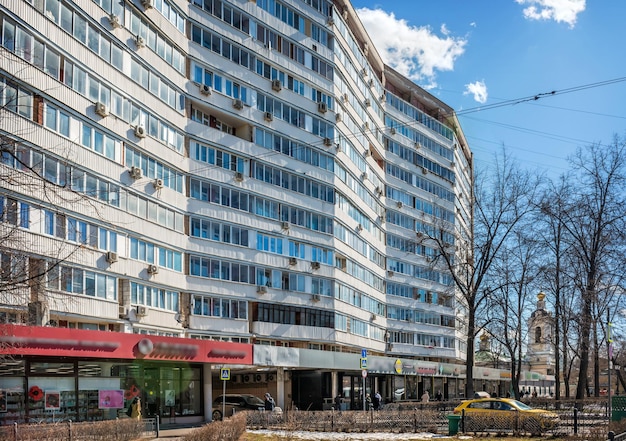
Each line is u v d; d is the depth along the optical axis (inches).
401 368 2230.6
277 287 1747.0
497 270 1798.7
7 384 971.9
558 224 1701.5
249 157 1692.9
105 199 1234.0
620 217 1582.2
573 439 908.0
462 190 3216.0
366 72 2308.1
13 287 683.4
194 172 1542.8
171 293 1444.4
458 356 2977.4
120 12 1298.0
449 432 1055.0
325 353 1764.3
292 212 1815.9
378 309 2384.4
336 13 2030.0
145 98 1375.5
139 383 1209.4
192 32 1567.4
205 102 1581.0
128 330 1278.3
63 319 1160.2
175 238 1466.5
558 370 1957.4
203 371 1373.0
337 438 996.6
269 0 1793.8
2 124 991.6
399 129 2632.9
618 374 2055.9
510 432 1018.1
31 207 1029.8
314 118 1908.2
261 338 1688.0
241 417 927.7
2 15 1003.3
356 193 2172.7
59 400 1039.0
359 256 2192.4
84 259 1159.6
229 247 1617.9
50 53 1103.0
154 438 929.5
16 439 721.6
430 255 2736.2
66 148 1100.5
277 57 1801.2
